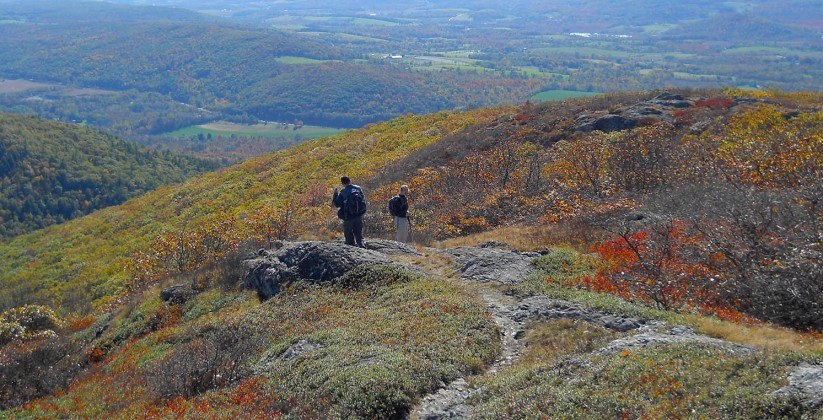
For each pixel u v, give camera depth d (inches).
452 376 302.0
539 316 371.2
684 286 391.9
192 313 534.9
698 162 708.7
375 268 476.4
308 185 1402.6
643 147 797.2
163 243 876.0
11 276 1403.8
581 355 291.1
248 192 1505.9
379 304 424.2
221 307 528.7
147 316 567.2
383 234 727.7
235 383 343.3
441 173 973.2
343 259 495.5
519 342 345.7
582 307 368.8
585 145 860.0
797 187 531.8
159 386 362.3
